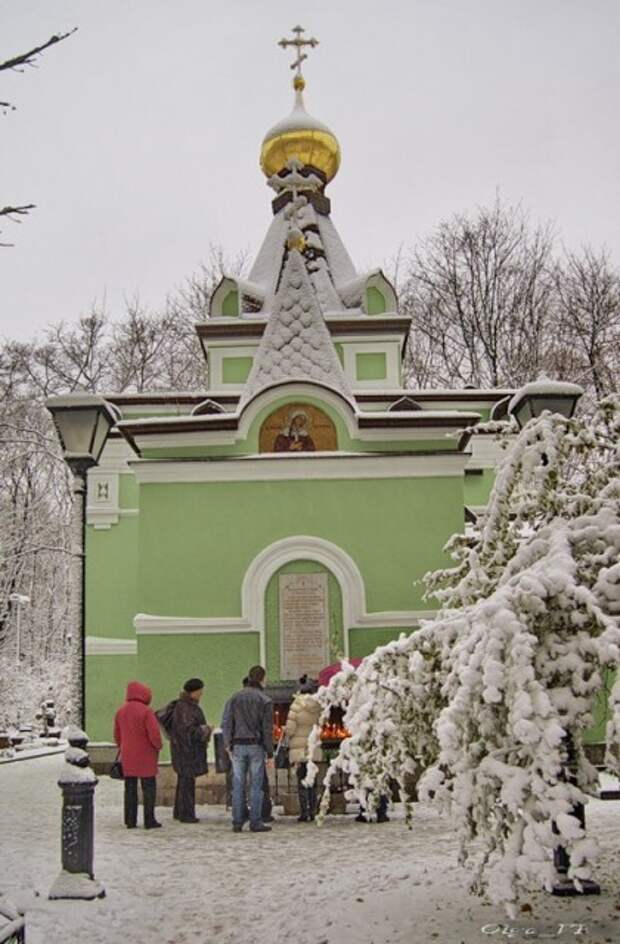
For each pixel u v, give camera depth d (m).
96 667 19.62
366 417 14.88
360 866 8.92
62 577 37.22
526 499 7.48
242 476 14.79
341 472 14.79
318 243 23.98
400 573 14.57
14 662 34.72
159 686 14.27
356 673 7.13
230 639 14.38
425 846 9.84
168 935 7.12
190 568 14.60
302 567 14.54
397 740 6.86
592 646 6.01
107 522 20.22
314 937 6.70
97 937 7.07
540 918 6.67
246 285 23.17
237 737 11.45
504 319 35.50
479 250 36.41
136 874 9.00
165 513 14.76
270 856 9.74
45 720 30.81
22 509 27.34
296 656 14.30
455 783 5.91
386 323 22.55
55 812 13.39
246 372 22.56
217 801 13.85
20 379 36.72
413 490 14.80
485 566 7.56
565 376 34.09
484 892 6.54
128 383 40.16
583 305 35.03
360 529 14.66
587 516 6.80
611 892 7.27
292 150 25.28
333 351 15.96
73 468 10.17
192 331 41.03
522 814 5.54
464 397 20.41
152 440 15.04
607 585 6.25
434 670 6.84
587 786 6.11
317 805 12.23
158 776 13.98
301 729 11.98
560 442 7.21
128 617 19.89
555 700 5.98
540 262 36.06
